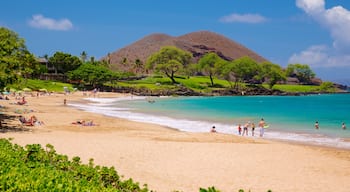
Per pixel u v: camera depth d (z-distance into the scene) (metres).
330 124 46.69
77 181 9.23
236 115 58.28
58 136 27.86
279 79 173.50
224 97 135.00
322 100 121.00
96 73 124.44
